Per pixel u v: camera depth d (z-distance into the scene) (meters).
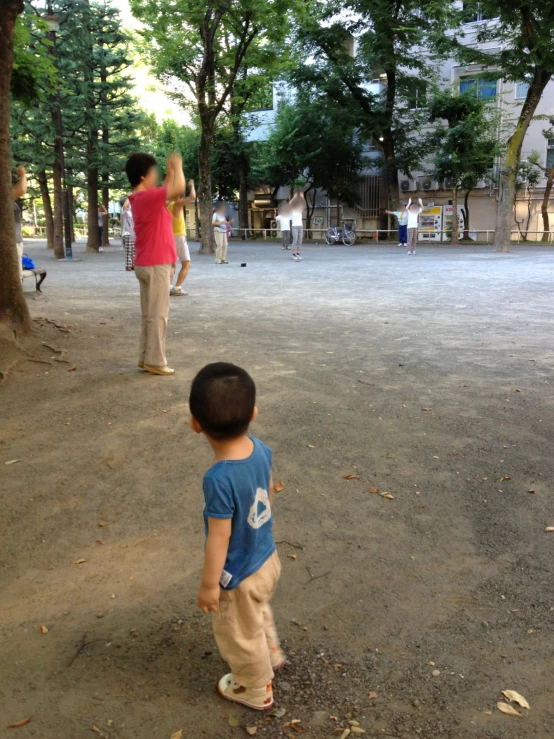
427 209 39.22
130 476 3.98
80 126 26.56
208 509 2.02
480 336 8.07
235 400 2.02
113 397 5.50
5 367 6.22
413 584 2.88
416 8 32.16
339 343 7.69
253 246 32.53
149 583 2.87
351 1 31.45
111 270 18.17
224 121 27.36
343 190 38.84
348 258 22.50
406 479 3.96
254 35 22.89
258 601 2.13
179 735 2.03
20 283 7.12
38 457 4.26
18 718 2.10
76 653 2.41
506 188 25.23
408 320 9.27
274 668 2.31
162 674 2.31
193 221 49.47
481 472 4.05
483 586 2.86
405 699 2.19
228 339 7.89
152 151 40.16
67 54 24.36
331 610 2.68
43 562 3.05
